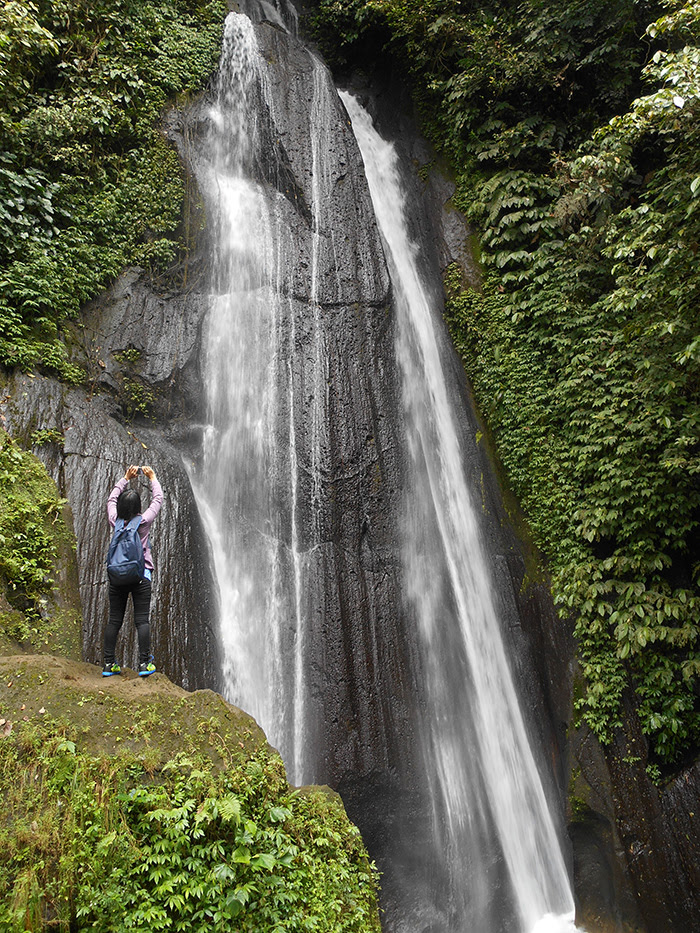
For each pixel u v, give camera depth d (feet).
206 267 35.32
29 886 11.88
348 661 28.68
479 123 46.73
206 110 39.32
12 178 29.25
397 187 48.42
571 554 33.60
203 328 33.71
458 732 30.22
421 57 49.47
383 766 27.32
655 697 29.60
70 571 22.02
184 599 25.91
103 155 33.73
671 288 27.91
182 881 13.02
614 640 31.50
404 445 35.45
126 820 13.50
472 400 40.91
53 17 34.32
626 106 43.39
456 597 33.91
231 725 16.10
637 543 31.42
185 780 14.42
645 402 32.17
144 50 37.96
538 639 34.35
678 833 27.66
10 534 20.80
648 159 39.96
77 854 12.59
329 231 39.68
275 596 29.58
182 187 35.47
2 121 29.66
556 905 29.76
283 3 54.65
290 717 27.55
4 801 13.07
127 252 33.06
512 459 37.17
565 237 40.81
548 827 31.04
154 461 28.19
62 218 31.58
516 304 39.91
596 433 34.22
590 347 35.88
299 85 44.42
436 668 31.04
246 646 27.94
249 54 43.39
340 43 54.90
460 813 28.48
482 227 43.88
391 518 33.19
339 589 30.17
